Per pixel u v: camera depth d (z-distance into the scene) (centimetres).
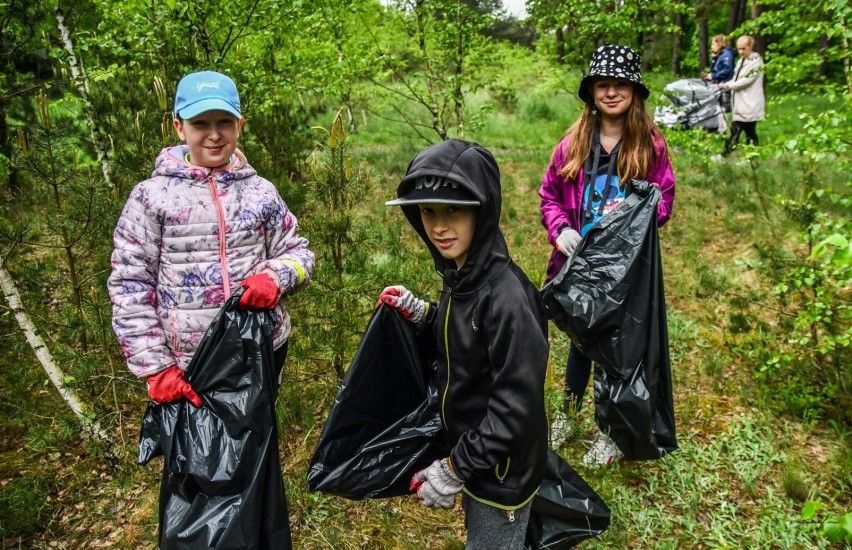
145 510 262
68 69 459
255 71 457
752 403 334
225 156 188
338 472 189
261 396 178
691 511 259
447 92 589
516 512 168
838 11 319
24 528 249
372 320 192
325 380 338
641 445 244
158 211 180
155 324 183
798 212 323
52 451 297
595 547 237
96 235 297
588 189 268
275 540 180
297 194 327
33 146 289
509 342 151
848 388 314
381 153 870
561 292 232
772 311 426
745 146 314
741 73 795
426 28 584
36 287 317
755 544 239
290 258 199
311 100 827
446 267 173
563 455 283
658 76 1177
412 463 195
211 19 446
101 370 301
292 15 460
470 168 150
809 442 301
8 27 364
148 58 399
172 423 175
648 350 235
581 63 709
